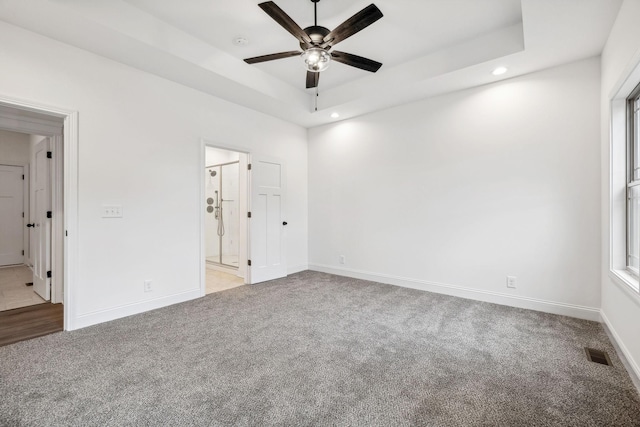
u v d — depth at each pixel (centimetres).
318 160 507
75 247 264
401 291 385
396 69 352
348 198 468
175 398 167
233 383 182
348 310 314
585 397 168
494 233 334
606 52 252
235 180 561
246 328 267
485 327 268
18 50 234
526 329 262
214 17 263
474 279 349
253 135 427
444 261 371
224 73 323
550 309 302
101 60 279
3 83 228
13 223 550
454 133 361
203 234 365
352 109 425
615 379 186
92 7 227
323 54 246
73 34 244
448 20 266
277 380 186
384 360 211
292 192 494
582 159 285
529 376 190
